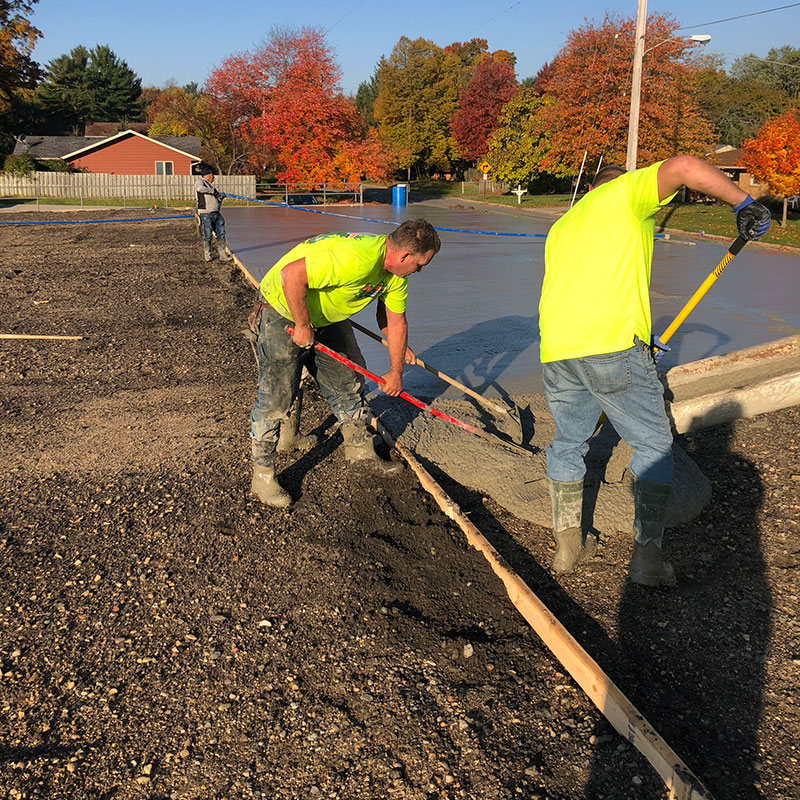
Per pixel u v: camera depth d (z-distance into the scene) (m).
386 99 62.84
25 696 2.51
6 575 3.18
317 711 2.46
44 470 4.20
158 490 3.96
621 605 3.03
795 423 4.70
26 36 43.22
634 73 18.95
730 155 40.78
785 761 2.27
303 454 4.41
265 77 37.25
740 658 2.70
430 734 2.36
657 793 2.14
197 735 2.36
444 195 48.25
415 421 4.78
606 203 2.88
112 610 2.96
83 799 2.14
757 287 10.74
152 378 5.93
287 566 3.26
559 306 2.97
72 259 13.14
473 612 2.97
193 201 34.88
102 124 74.31
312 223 22.88
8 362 6.36
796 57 54.81
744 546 3.43
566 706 2.47
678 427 4.61
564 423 3.18
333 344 4.00
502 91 57.28
